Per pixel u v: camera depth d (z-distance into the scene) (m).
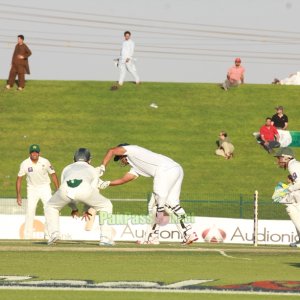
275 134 103.50
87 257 34.12
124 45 118.94
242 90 120.88
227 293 23.11
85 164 41.47
